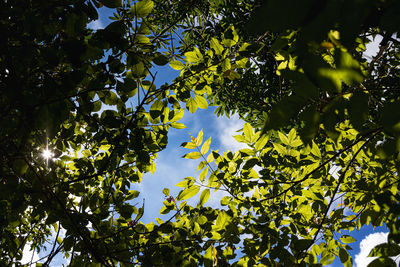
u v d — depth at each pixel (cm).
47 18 139
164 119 213
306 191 211
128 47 165
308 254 188
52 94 140
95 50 146
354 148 221
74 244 199
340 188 233
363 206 193
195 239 210
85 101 178
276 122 78
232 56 214
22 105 135
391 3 61
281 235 207
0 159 159
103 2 145
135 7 157
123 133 196
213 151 208
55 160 211
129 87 182
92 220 205
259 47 201
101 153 243
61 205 173
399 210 121
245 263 200
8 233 273
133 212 229
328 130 85
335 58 71
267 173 220
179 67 221
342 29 58
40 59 144
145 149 224
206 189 206
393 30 64
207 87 235
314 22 55
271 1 51
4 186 162
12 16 143
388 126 78
